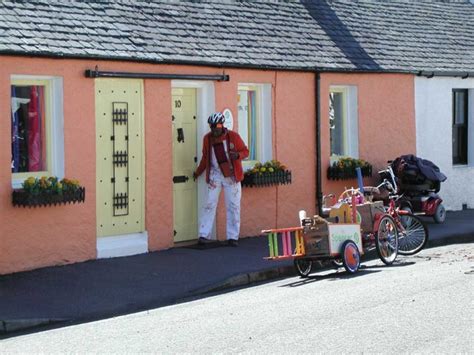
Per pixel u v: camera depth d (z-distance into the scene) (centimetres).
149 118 1411
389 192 1552
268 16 1725
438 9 2178
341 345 812
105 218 1359
